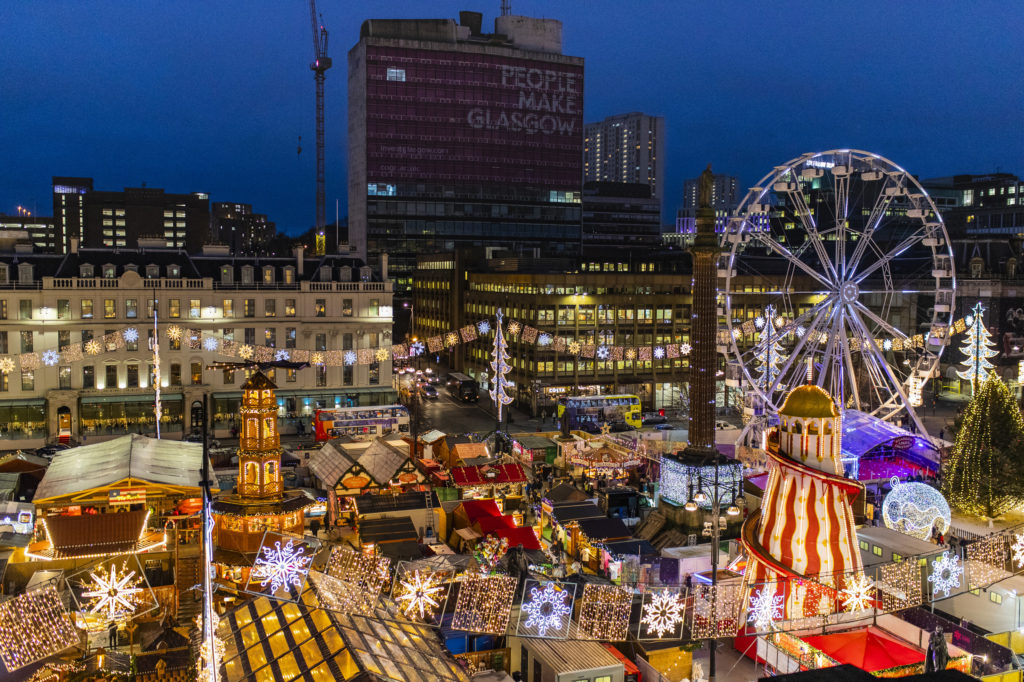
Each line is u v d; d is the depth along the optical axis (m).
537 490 63.75
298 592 27.81
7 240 98.19
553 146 195.88
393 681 23.56
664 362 113.50
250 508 40.41
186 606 38.09
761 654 33.59
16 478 56.88
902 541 40.16
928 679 20.36
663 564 43.81
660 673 31.62
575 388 108.06
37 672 30.84
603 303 110.81
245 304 94.94
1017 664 30.83
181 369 92.06
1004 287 115.62
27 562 40.03
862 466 64.50
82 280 88.88
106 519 41.12
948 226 156.75
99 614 34.03
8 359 70.19
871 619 33.72
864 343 73.00
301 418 96.31
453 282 147.12
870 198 151.38
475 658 31.55
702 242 56.34
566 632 28.94
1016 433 50.31
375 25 189.25
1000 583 37.12
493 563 39.47
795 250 76.81
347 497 53.41
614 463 66.25
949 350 120.06
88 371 89.38
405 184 187.00
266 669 25.41
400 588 31.34
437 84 187.62
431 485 60.53
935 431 93.88
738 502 55.84
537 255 159.00
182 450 55.25
